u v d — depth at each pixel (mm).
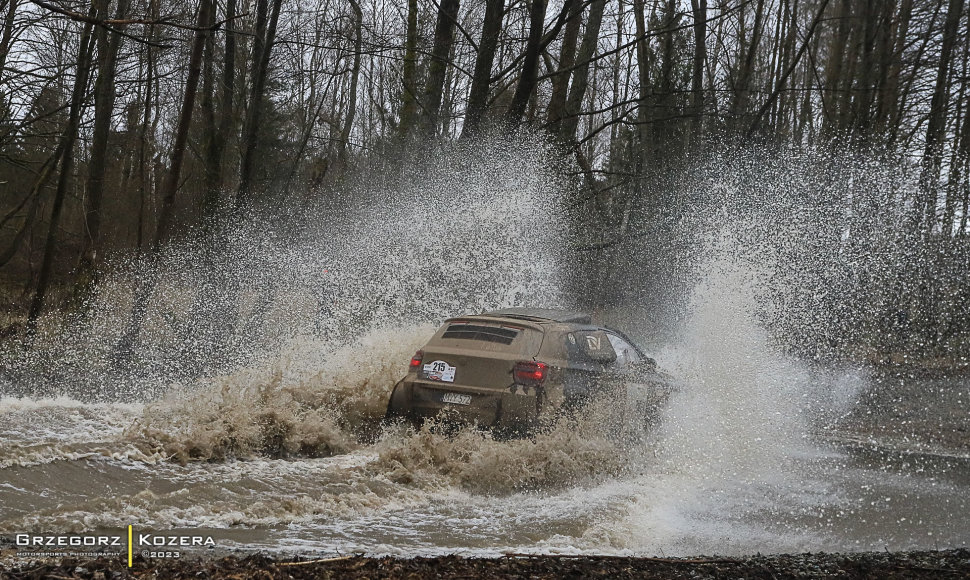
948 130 23891
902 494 7773
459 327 8727
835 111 23656
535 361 8180
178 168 15422
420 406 8320
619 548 5547
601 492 7254
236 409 8203
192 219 25375
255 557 4324
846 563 5027
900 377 14867
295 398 9258
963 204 22016
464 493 7008
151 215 33938
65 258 28984
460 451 7711
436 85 20797
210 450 7250
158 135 39000
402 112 21109
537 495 7078
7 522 4797
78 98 16812
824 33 28516
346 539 5207
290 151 34656
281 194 24938
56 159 19156
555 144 18672
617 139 28438
